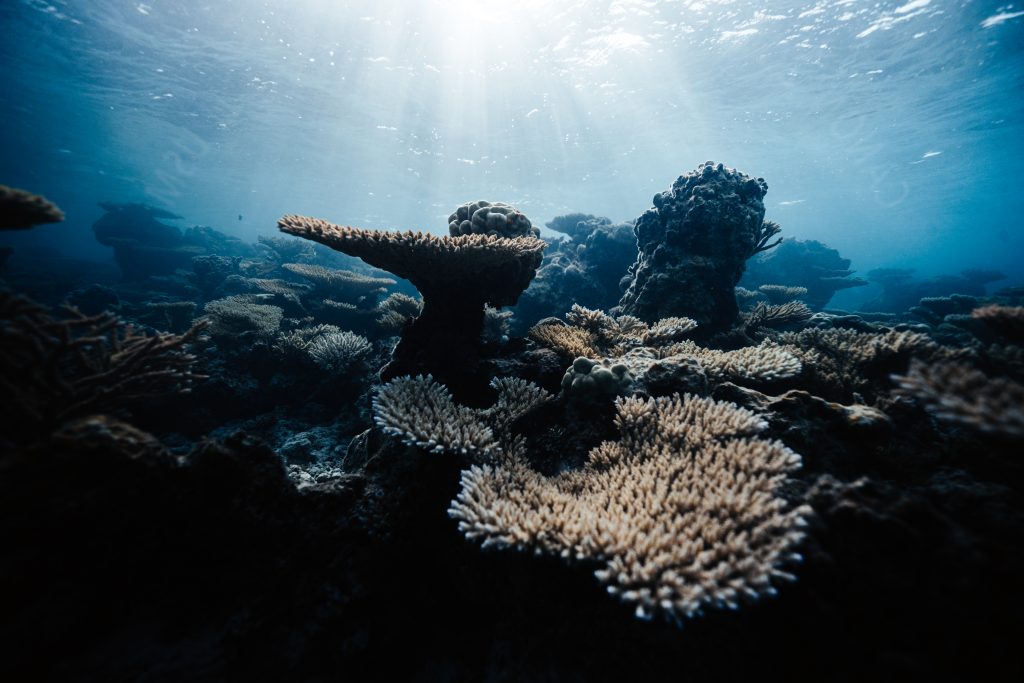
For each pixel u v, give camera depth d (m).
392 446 3.91
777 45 17.41
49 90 25.58
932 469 3.50
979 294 22.73
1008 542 2.35
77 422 2.47
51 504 2.15
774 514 2.45
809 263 18.80
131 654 2.33
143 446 2.55
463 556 3.36
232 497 2.81
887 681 2.01
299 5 16.44
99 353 3.47
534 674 2.94
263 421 6.74
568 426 4.06
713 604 2.05
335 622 2.84
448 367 4.94
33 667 2.07
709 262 7.86
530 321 12.31
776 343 6.29
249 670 2.56
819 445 3.51
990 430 2.02
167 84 23.30
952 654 1.95
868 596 2.17
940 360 4.82
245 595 2.73
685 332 7.22
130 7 17.08
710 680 2.48
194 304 10.27
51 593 2.15
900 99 21.81
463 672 3.15
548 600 2.96
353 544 3.15
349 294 12.00
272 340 8.16
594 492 3.21
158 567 2.52
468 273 4.79
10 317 2.62
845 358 5.38
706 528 2.45
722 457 3.09
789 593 2.33
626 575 2.22
